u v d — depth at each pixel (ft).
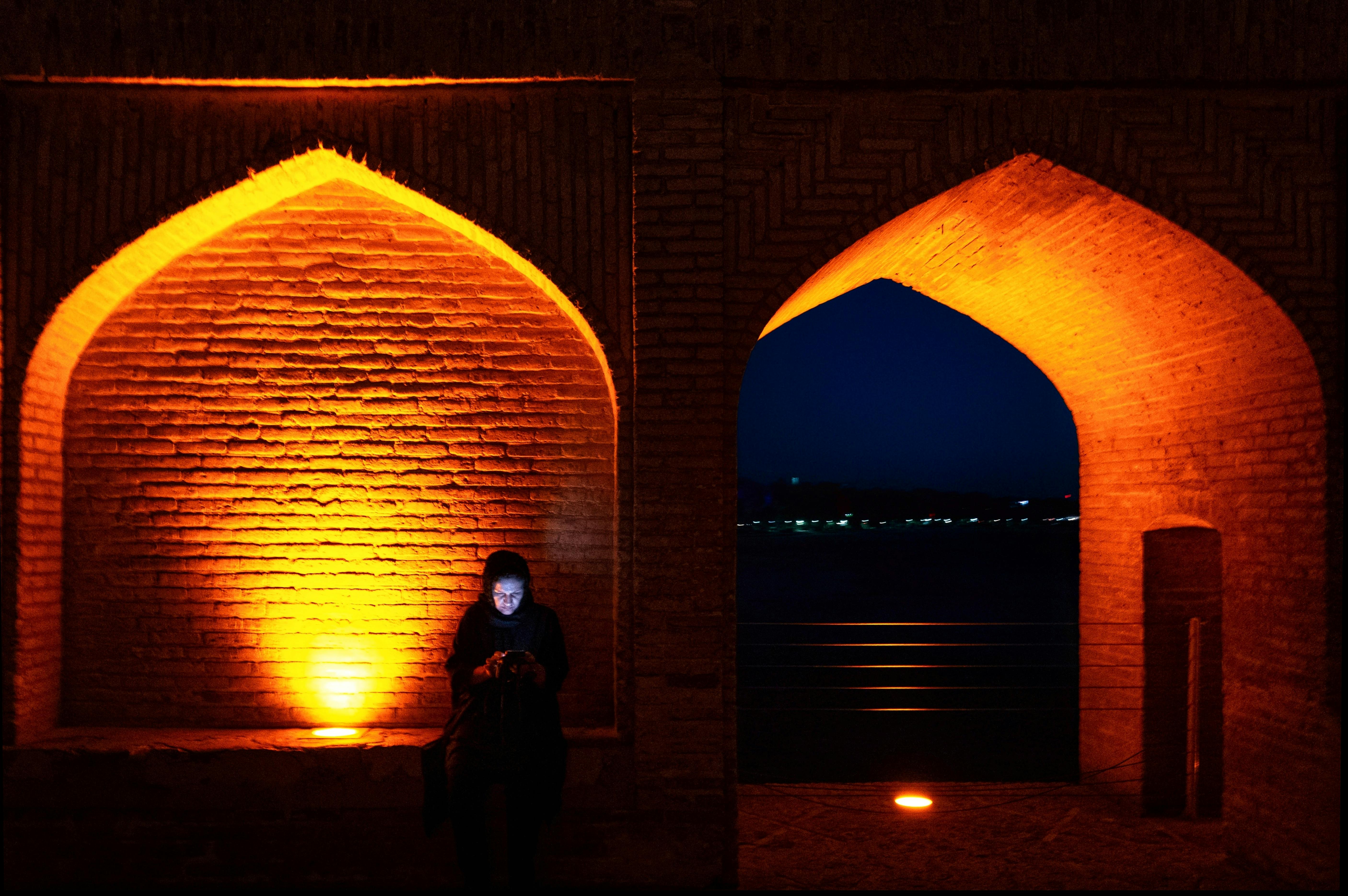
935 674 42.91
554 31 13.96
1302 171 14.19
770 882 14.64
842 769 22.95
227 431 15.12
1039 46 13.99
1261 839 15.14
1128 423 18.81
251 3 13.88
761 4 14.05
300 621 15.11
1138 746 18.26
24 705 14.08
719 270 13.94
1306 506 14.14
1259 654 15.23
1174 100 14.20
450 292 15.21
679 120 13.99
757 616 68.13
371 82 13.97
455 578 15.15
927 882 14.71
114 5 13.83
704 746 13.78
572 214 14.19
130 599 15.07
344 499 15.14
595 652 15.08
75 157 14.12
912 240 16.87
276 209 15.16
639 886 13.83
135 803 13.85
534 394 15.19
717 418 13.91
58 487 14.92
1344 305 13.98
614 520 15.14
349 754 13.99
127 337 15.11
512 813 12.50
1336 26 14.03
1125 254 15.39
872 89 14.19
